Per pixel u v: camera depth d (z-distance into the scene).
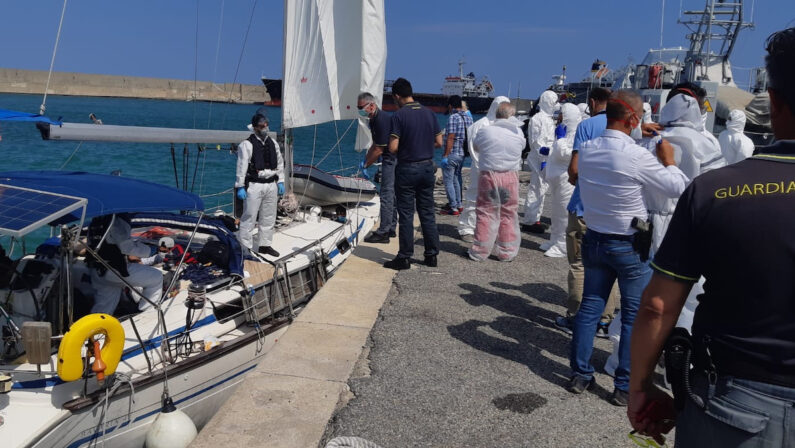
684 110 4.43
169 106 92.56
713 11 19.58
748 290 1.59
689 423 1.75
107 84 103.44
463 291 6.21
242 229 7.43
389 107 72.06
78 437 4.49
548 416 3.85
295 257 7.29
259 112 7.41
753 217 1.57
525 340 5.05
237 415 3.71
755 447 1.58
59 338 4.43
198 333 5.62
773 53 1.66
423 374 4.34
